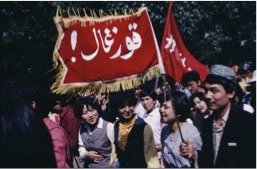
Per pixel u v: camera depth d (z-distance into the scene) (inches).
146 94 261.4
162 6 555.2
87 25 223.8
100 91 223.3
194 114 230.4
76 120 271.3
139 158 186.7
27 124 103.8
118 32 222.1
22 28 523.8
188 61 269.6
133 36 219.8
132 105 195.0
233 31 703.7
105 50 221.8
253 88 279.3
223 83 150.8
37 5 517.3
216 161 149.4
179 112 178.7
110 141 217.2
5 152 101.3
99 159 218.4
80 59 223.5
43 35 525.3
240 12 684.1
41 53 518.6
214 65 154.8
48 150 106.2
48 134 107.8
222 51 748.6
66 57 224.2
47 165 105.3
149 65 219.1
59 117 274.4
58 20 224.5
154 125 257.3
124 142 193.9
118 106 194.5
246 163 146.4
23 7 517.7
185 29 588.1
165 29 251.1
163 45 252.2
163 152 185.3
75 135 270.2
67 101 273.1
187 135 176.9
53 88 219.9
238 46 736.3
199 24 627.5
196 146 174.9
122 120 196.1
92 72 222.4
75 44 224.1
